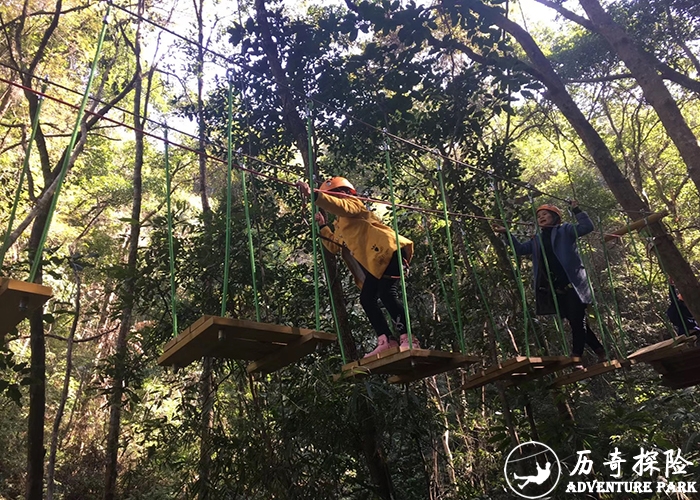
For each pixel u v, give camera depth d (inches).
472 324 259.3
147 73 289.3
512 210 261.9
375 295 133.5
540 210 187.5
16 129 401.4
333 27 252.7
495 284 262.5
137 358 226.8
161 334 227.6
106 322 478.3
